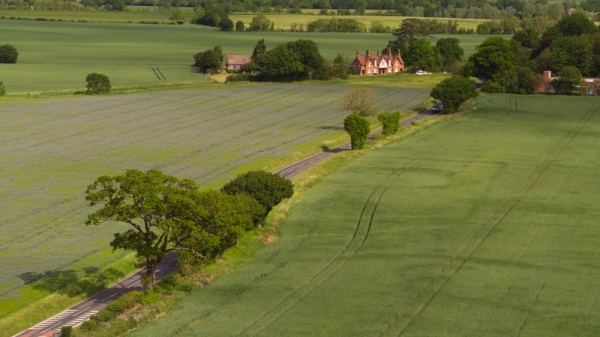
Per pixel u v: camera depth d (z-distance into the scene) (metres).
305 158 133.88
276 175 100.44
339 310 69.31
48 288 77.38
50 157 131.62
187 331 65.62
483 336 63.88
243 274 79.88
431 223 95.88
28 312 71.56
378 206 103.19
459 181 115.50
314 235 92.38
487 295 72.56
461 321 66.75
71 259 85.31
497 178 117.44
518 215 98.81
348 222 97.00
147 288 75.00
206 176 120.69
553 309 69.31
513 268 79.88
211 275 79.69
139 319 68.38
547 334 64.19
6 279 79.56
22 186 113.31
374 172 120.94
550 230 92.75
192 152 137.38
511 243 87.88
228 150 139.12
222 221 79.06
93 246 89.50
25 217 99.38
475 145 141.25
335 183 114.81
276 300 72.25
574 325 65.94
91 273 81.25
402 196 107.69
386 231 93.06
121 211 74.19
